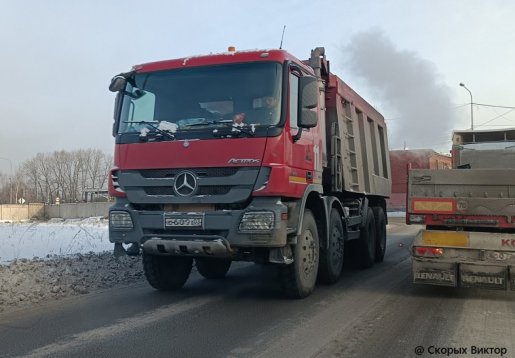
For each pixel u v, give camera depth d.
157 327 5.58
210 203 6.25
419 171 7.04
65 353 4.67
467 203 6.75
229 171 6.23
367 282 8.63
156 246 6.35
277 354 4.64
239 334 5.29
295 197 6.58
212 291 7.78
